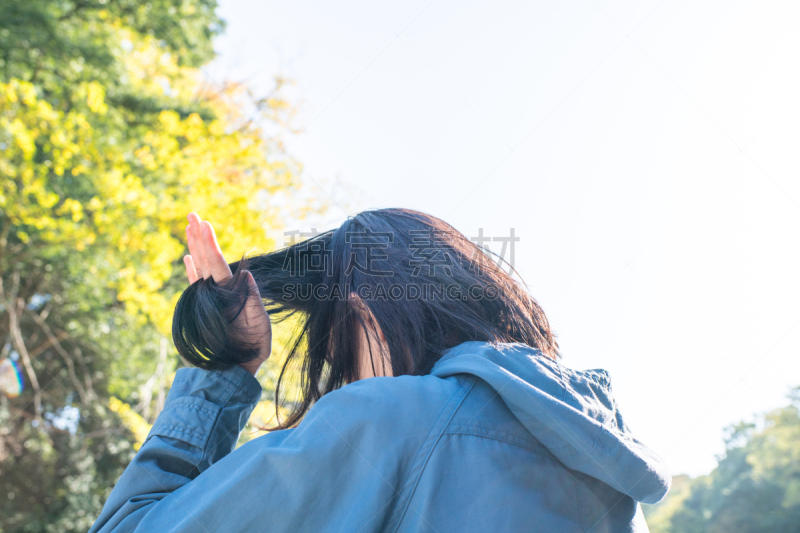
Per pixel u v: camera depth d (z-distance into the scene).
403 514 0.45
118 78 8.08
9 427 7.15
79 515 7.61
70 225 5.04
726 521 13.83
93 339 7.39
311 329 0.76
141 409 7.72
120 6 8.20
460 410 0.48
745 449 14.62
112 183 4.90
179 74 8.66
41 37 7.11
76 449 7.66
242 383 0.69
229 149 5.39
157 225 5.03
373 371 0.67
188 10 8.75
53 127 4.93
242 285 0.71
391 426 0.47
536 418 0.48
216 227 4.80
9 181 4.76
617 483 0.48
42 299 7.59
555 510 0.46
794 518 13.47
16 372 7.52
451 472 0.45
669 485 0.52
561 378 0.53
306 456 0.46
